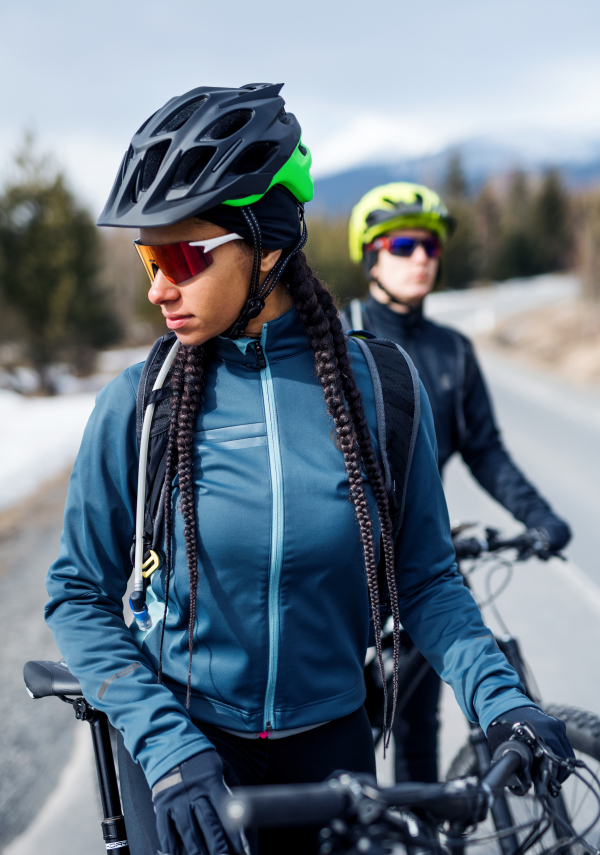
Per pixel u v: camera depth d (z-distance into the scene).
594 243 29.00
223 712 1.29
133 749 1.13
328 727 1.35
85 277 24.75
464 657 1.28
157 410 1.25
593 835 2.03
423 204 2.44
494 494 2.34
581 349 25.22
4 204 23.53
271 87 1.23
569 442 10.29
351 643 1.35
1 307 23.44
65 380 26.23
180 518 1.24
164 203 1.12
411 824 0.84
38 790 2.59
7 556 5.33
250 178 1.12
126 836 1.33
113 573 1.30
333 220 60.50
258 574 1.23
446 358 2.39
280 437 1.26
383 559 1.39
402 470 1.33
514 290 69.19
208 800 1.06
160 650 1.23
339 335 1.31
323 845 0.80
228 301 1.20
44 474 8.82
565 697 3.28
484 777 0.97
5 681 3.37
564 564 5.18
